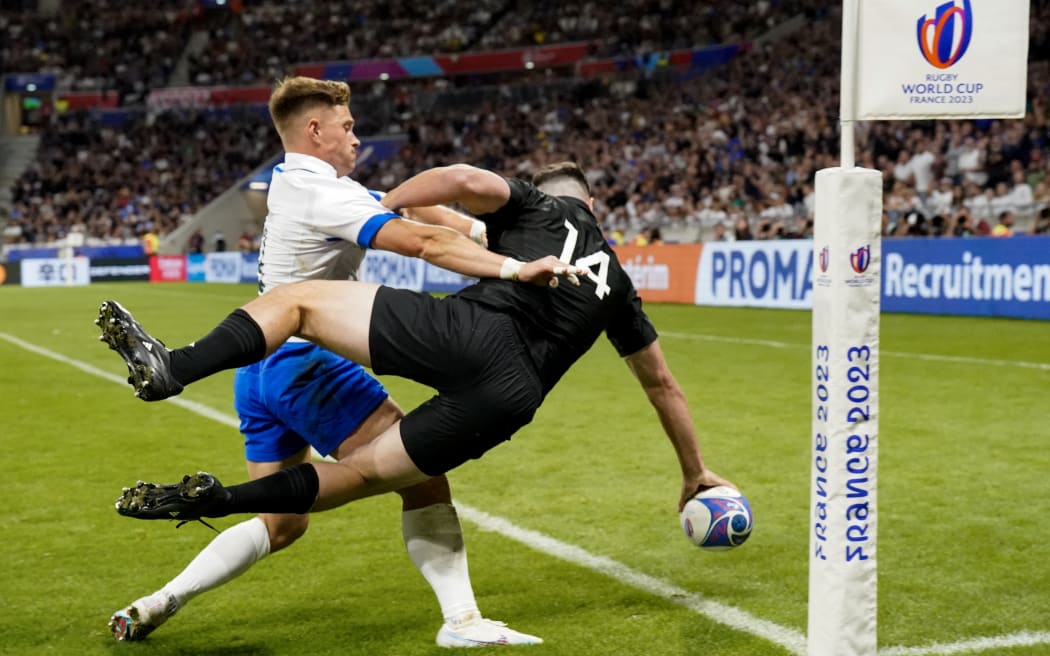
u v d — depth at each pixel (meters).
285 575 6.73
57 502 8.69
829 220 4.03
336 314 5.07
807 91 41.47
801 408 12.68
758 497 8.55
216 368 4.80
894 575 6.52
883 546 7.12
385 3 64.06
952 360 16.33
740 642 5.44
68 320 27.89
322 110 5.53
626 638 5.52
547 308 5.23
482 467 9.82
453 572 5.58
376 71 59.91
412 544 5.59
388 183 55.00
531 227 5.40
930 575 6.51
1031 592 6.18
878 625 5.66
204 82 63.28
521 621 5.83
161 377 4.60
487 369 4.99
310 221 5.33
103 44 66.50
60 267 49.53
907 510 8.04
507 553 7.16
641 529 7.71
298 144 5.56
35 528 7.88
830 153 35.81
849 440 4.07
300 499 4.95
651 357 5.95
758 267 26.95
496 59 56.41
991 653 5.26
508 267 5.03
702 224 36.38
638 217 39.53
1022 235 21.91
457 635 5.44
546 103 53.16
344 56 61.72
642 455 10.27
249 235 54.25
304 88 5.50
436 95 57.00
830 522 4.11
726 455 10.11
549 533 7.63
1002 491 8.57
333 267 5.57
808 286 25.44
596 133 48.75
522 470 9.68
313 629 5.75
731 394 13.76
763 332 21.28
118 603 6.20
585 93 51.97
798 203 33.72
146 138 61.34
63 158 60.50
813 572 4.21
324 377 5.46
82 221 57.09
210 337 4.84
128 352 4.60
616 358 18.34
